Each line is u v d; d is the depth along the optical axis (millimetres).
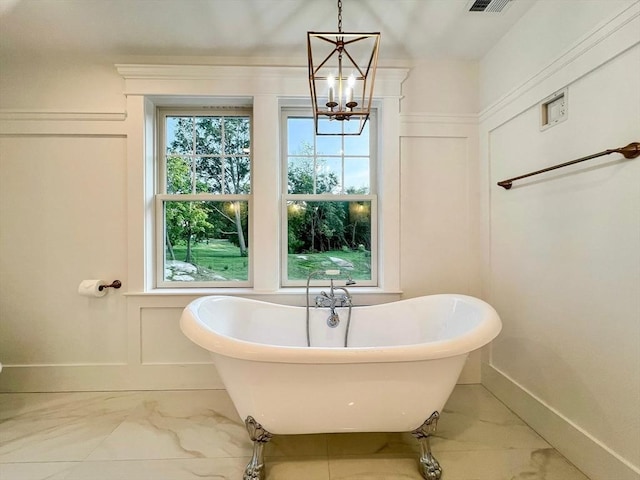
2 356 2113
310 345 1987
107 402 1975
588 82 1370
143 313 2145
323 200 2350
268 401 1299
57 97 2113
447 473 1380
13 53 2080
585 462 1365
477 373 2230
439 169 2246
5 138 2111
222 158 2352
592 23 1342
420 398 1325
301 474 1385
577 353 1423
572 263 1453
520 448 1543
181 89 2146
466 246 2248
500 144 2012
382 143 2236
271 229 2189
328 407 1310
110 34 1917
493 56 2080
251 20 1820
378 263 2332
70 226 2135
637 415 1164
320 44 2055
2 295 2117
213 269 2342
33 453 1503
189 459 1472
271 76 2174
